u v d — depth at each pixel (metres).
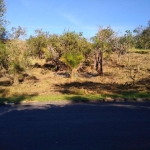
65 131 6.28
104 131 6.27
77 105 10.51
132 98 12.04
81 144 5.24
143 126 6.80
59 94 14.20
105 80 21.67
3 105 10.73
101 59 27.23
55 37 29.19
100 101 11.67
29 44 30.98
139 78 22.11
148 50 41.53
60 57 26.11
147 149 4.94
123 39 32.75
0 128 6.61
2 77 20.92
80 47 28.25
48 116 8.16
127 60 33.44
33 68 26.98
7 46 19.03
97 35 29.45
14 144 5.25
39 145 5.18
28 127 6.71
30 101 11.55
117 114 8.45
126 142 5.38
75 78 22.38
